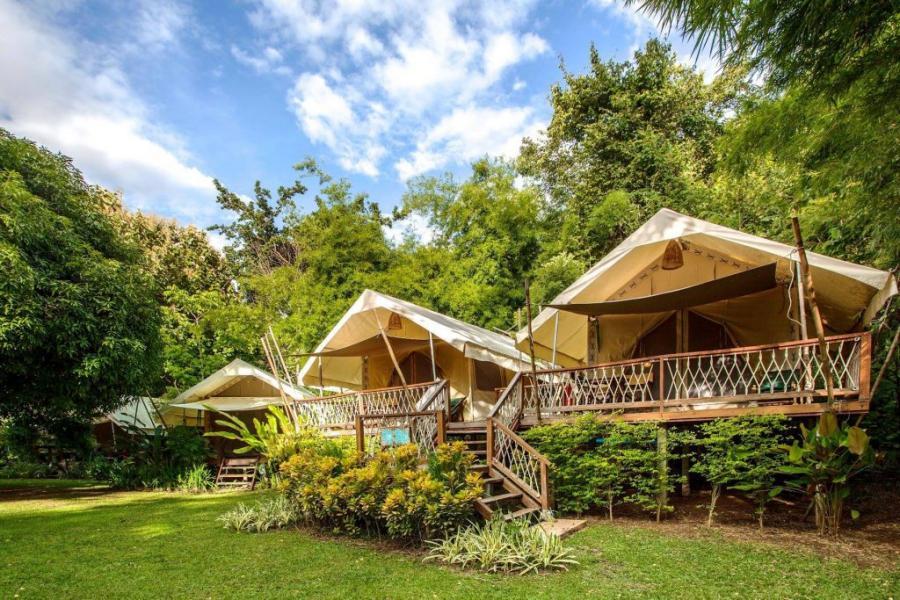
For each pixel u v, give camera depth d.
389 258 23.81
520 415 10.03
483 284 24.03
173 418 19.62
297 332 21.64
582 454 8.70
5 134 12.98
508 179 26.31
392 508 6.50
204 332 22.81
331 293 21.50
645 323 11.38
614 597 4.75
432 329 12.19
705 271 10.85
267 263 33.56
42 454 19.84
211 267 29.94
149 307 14.38
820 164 8.41
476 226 25.42
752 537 6.84
